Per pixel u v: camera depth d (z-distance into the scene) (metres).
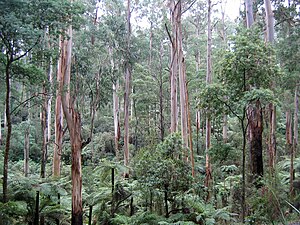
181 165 8.97
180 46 15.12
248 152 11.82
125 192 9.85
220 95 8.58
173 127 16.67
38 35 6.76
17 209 7.58
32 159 28.34
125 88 23.19
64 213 9.88
